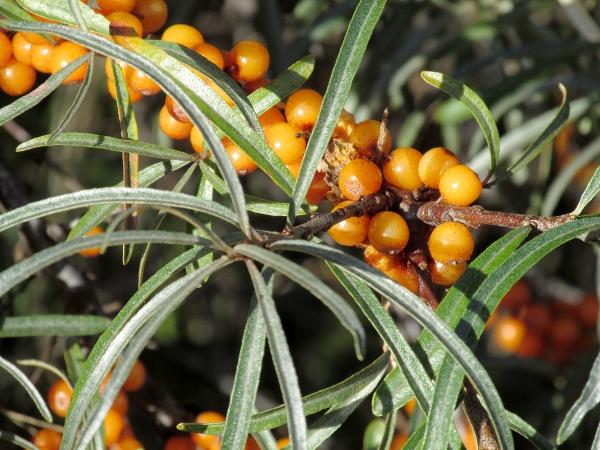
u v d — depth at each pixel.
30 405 0.43
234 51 0.26
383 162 0.25
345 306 0.20
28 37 0.27
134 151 0.25
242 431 0.22
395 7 0.45
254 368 0.22
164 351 0.42
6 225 0.22
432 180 0.24
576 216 0.24
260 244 0.22
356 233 0.24
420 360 0.23
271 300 0.21
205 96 0.24
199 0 0.43
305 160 0.23
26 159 0.46
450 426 0.22
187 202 0.22
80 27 0.24
